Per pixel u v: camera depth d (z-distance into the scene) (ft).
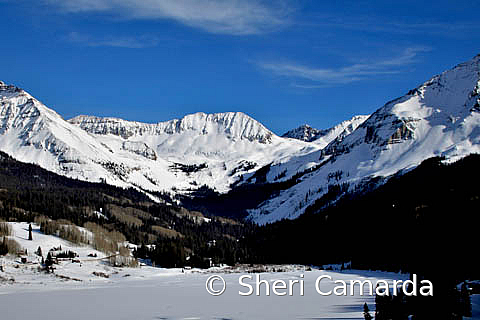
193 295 409.69
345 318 239.71
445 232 190.29
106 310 312.71
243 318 258.16
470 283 226.58
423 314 165.37
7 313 303.07
